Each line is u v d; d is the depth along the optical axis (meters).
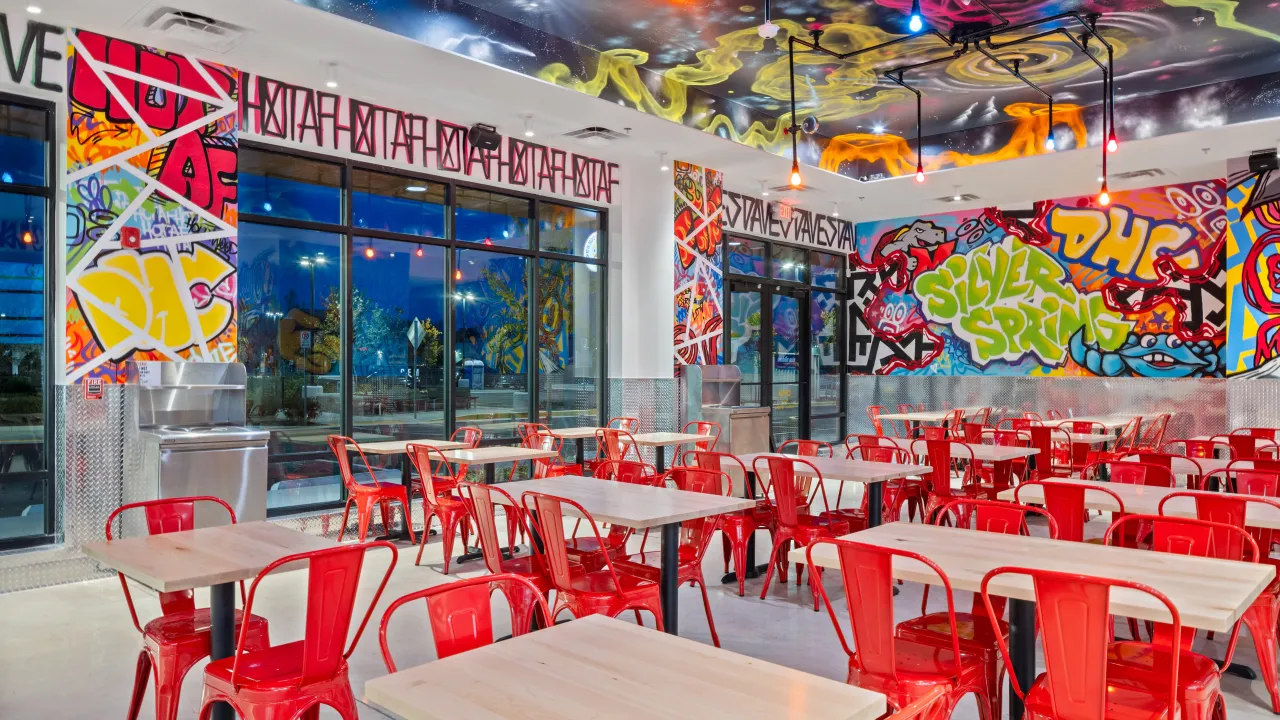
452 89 7.14
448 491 6.54
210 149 6.47
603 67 7.43
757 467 5.71
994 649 2.96
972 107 8.98
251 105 6.79
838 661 4.25
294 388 7.34
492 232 8.87
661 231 9.80
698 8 6.44
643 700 1.82
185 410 6.20
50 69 5.72
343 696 2.71
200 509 5.84
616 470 5.51
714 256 10.29
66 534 5.79
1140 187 10.91
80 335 5.82
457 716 1.73
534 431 8.53
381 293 7.95
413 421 8.23
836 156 10.35
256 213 7.04
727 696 1.84
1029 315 11.91
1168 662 2.80
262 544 3.31
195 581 2.80
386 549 6.86
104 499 5.93
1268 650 3.63
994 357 12.23
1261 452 7.26
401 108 7.81
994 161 9.58
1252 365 9.59
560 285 9.64
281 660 2.82
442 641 2.38
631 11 6.50
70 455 5.79
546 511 3.79
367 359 7.85
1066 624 2.32
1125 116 8.74
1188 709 2.58
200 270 6.40
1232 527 3.14
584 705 1.79
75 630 4.78
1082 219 11.47
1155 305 10.92
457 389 8.59
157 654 3.05
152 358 6.14
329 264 7.57
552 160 9.26
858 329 13.61
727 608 5.22
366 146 7.62
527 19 6.64
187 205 6.34
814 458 5.99
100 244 5.91
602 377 10.12
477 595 2.48
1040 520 7.96
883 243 13.34
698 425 9.41
